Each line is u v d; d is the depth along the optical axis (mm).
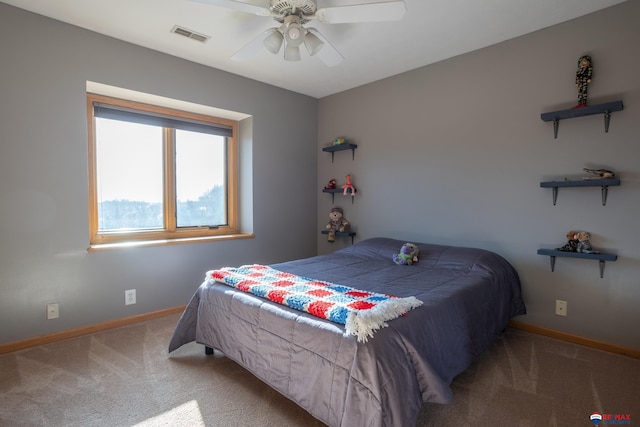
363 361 1311
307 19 1924
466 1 2156
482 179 2883
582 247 2355
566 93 2449
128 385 1903
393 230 3518
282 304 1769
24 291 2338
